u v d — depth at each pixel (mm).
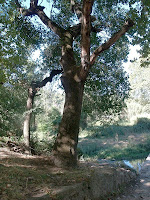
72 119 6355
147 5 6352
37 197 3482
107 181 5465
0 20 5590
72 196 4055
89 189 4645
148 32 8344
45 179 4523
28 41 9648
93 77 10086
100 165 7512
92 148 15961
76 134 6406
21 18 8828
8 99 11172
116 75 10547
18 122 11875
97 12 9789
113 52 10703
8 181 4008
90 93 10617
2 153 6988
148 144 15914
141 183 6941
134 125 23203
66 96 6605
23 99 12609
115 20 9477
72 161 6141
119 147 15719
